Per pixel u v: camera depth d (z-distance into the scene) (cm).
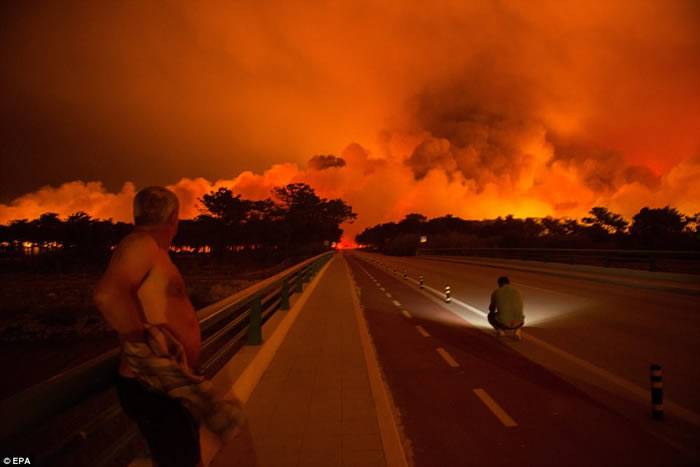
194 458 245
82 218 7912
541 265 3291
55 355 2664
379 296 1908
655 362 809
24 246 9950
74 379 245
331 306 1499
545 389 673
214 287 4953
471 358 863
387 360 862
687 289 1772
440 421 562
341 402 608
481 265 4191
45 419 222
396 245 9500
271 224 8606
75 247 7688
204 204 8419
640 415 566
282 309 1301
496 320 1025
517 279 2570
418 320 1312
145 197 248
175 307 244
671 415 563
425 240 7975
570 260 3147
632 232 3900
